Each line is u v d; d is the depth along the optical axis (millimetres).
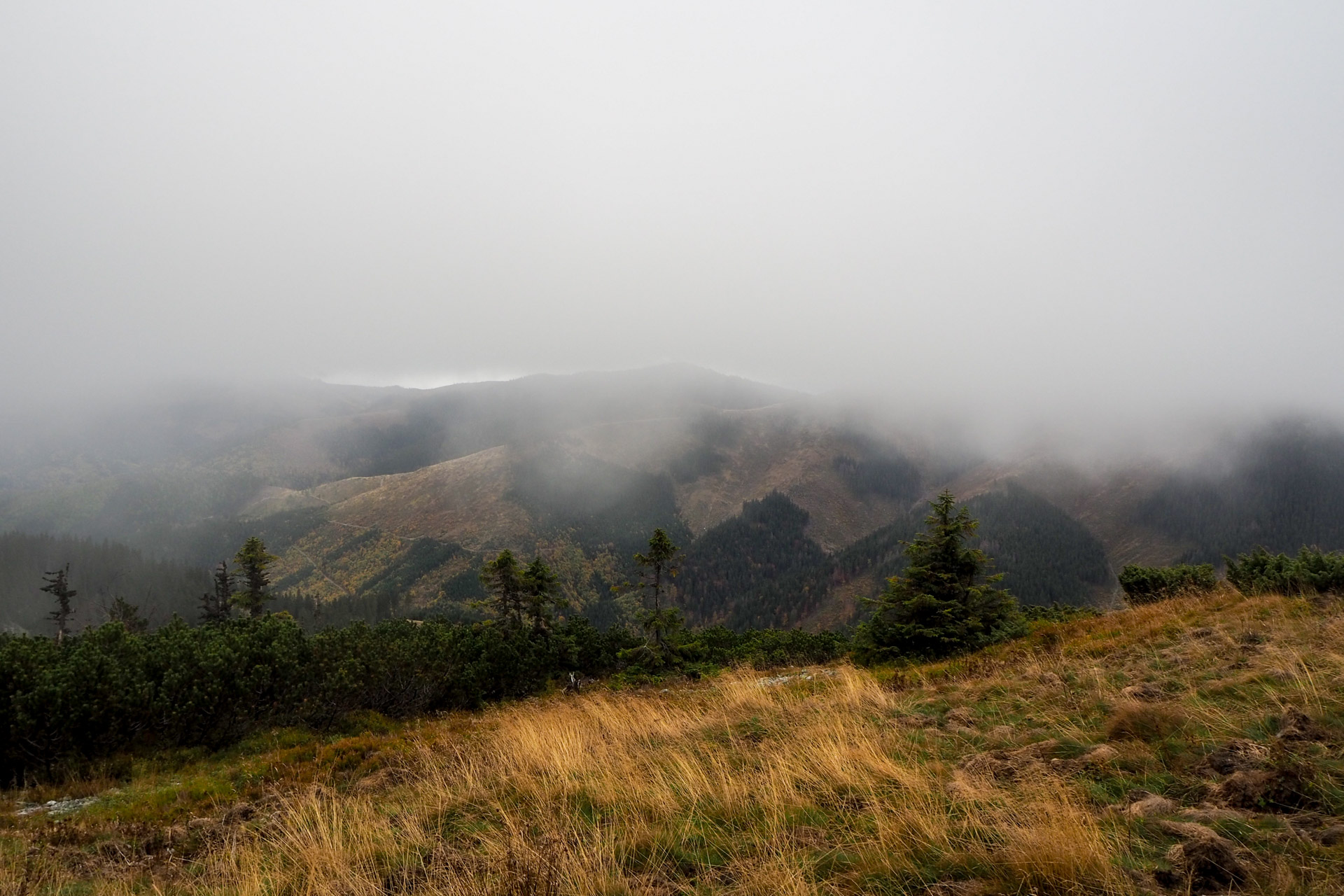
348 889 4219
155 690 12109
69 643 13836
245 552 36906
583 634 22500
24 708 10328
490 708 16297
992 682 8016
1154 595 13852
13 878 5453
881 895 3348
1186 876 3049
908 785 4637
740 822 4641
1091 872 3168
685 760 5988
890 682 9852
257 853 5430
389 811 6137
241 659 13227
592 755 6875
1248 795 3762
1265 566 11594
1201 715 5164
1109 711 5797
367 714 14930
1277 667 5926
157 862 6004
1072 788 4246
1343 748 4219
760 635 28125
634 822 4777
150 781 10172
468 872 4129
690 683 17062
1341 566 9773
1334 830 3232
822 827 4312
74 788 9945
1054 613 17828
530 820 5098
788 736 6707
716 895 3602
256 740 12844
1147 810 3816
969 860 3504
